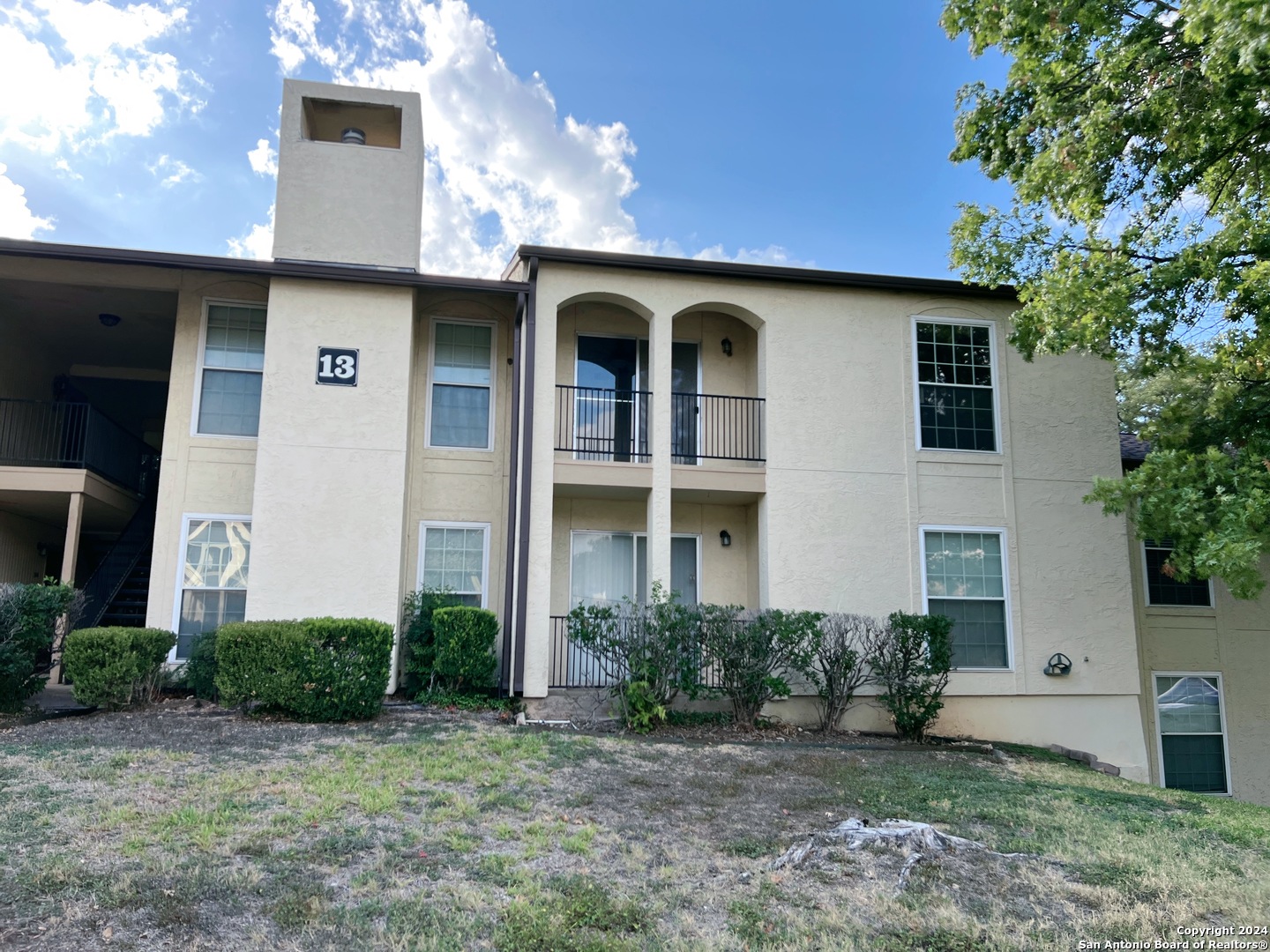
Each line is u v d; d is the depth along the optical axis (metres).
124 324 13.37
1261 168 8.59
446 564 12.21
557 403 12.80
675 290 12.12
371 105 12.73
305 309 11.47
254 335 12.12
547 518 11.16
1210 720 14.01
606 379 13.13
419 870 4.95
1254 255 9.13
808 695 11.41
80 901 4.23
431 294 12.62
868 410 12.34
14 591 9.07
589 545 12.84
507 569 11.37
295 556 10.91
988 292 12.76
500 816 6.08
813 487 12.03
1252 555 7.84
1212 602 14.42
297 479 11.08
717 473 11.86
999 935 4.41
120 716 9.22
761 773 8.05
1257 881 5.43
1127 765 12.00
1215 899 5.04
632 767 7.94
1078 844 6.13
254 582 10.75
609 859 5.38
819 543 11.91
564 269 11.85
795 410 12.19
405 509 11.80
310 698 9.06
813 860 5.42
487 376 12.79
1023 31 9.33
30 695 9.47
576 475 11.47
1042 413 12.72
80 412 12.69
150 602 11.26
